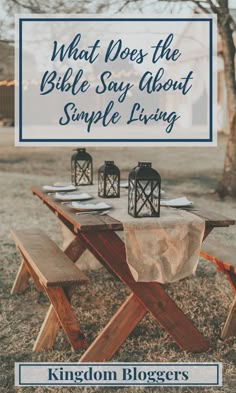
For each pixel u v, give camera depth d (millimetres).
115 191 3805
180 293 4180
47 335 3258
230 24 8672
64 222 4316
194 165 11602
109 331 3096
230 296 4109
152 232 2947
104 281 4504
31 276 4215
